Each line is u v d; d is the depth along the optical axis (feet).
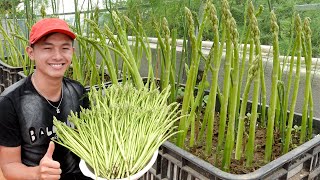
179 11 5.31
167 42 4.20
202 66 6.35
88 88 6.57
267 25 5.72
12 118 3.58
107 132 3.06
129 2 5.79
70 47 3.65
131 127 3.09
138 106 3.47
